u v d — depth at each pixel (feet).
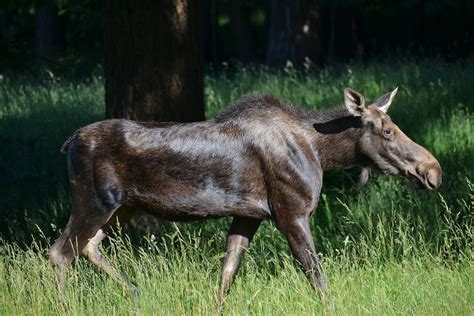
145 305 77.82
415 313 77.10
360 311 76.02
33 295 79.10
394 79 188.75
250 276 85.15
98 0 157.89
